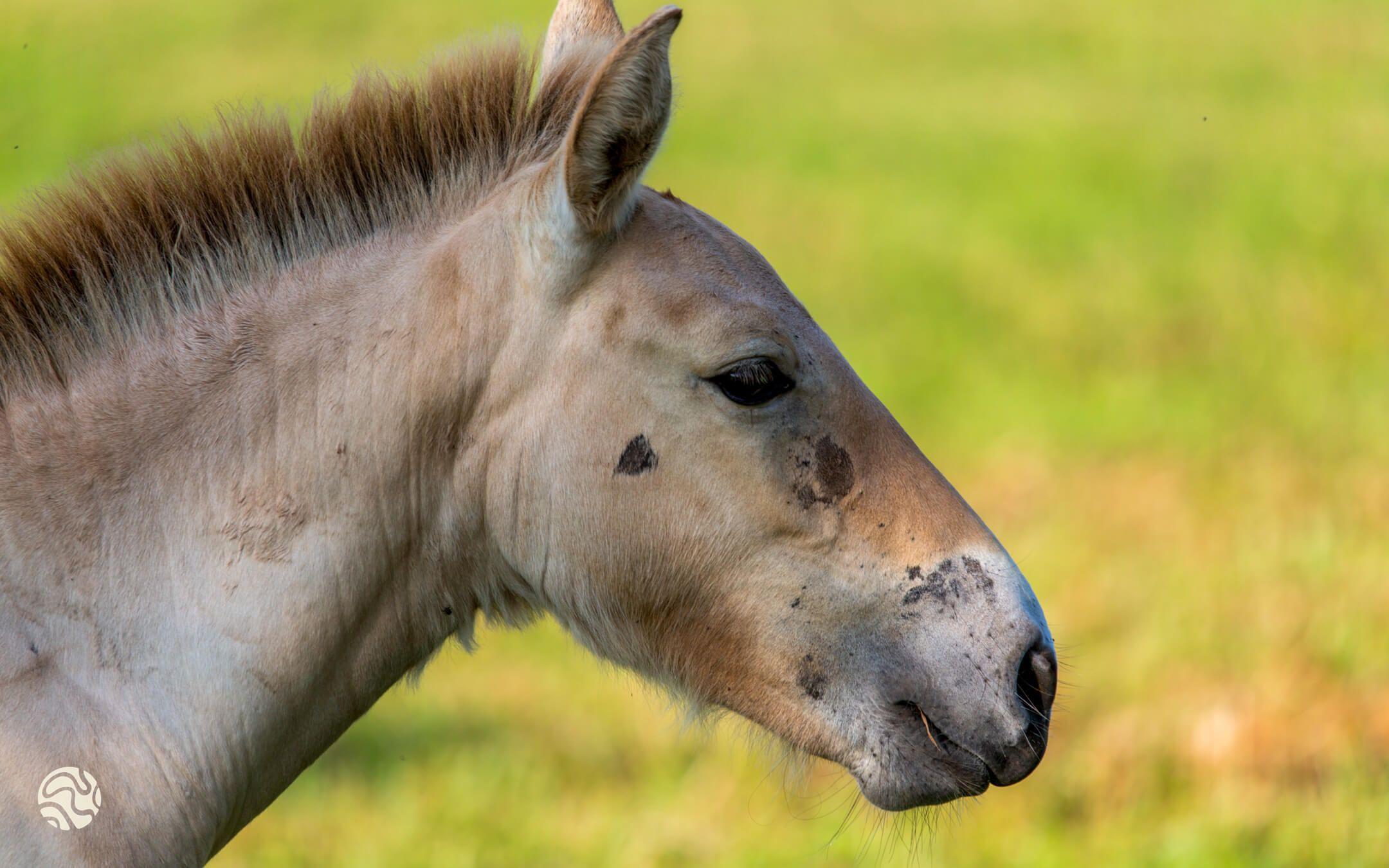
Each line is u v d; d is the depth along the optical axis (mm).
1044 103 39406
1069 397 19875
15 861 4863
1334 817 9492
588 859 9805
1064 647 11438
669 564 5754
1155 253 26516
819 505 5746
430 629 5965
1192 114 37438
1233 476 16141
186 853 5297
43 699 5047
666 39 5199
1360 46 43844
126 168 5641
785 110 39062
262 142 5719
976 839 9867
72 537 5223
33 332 5441
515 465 5699
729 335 5574
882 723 5789
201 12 44375
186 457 5375
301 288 5637
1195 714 10984
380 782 10789
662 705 6816
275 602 5410
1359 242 26094
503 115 5996
